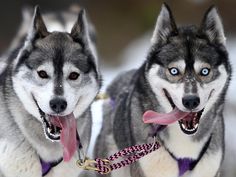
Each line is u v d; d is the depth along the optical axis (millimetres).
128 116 9953
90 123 9406
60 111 8430
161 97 9203
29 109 8797
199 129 9273
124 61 24125
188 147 9320
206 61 8984
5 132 9086
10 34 27484
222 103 9406
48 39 8875
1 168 9172
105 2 29266
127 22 28375
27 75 8664
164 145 9398
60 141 8617
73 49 8820
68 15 15891
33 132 8992
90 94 8891
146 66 9430
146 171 9555
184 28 9516
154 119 8797
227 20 26594
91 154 11695
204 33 9367
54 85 8508
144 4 28469
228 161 14602
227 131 15727
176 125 9188
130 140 9875
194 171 9562
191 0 27656
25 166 9117
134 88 9922
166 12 9414
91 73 8859
